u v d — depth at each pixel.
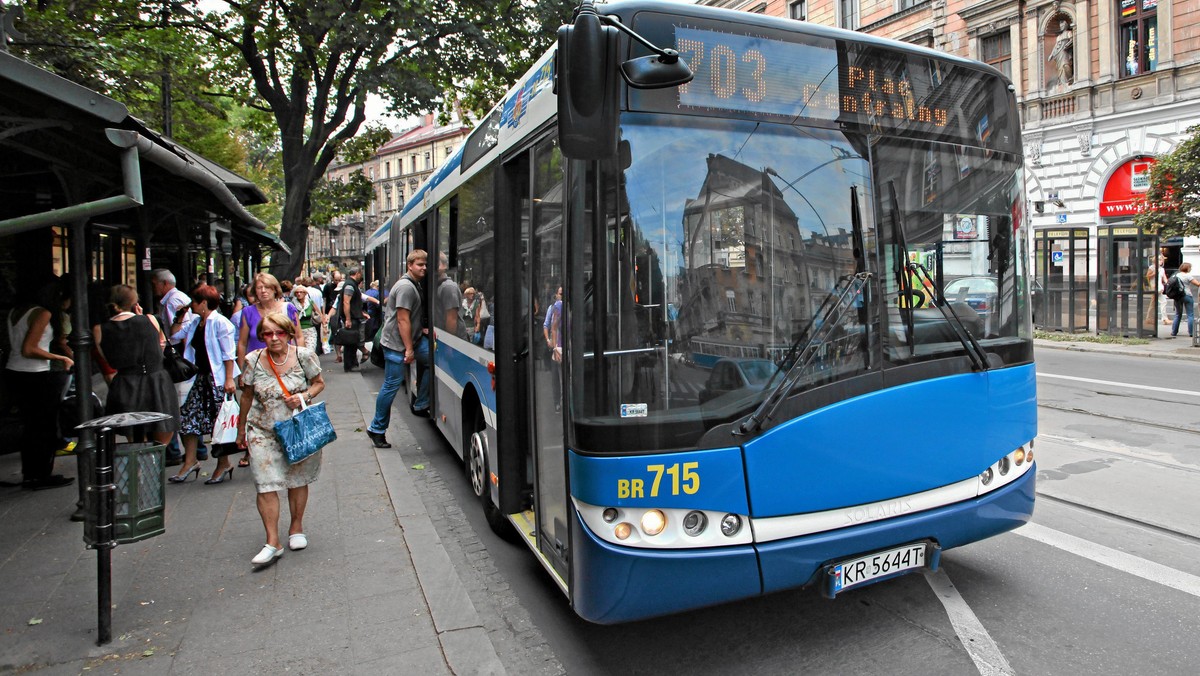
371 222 85.56
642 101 3.20
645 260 3.15
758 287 3.27
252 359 4.90
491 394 5.08
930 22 26.03
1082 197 22.11
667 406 3.12
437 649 3.73
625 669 3.59
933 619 3.94
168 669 3.58
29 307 6.40
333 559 4.91
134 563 4.86
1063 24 22.38
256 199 12.93
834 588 3.29
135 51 10.61
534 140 4.13
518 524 4.57
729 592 3.15
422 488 6.77
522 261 4.68
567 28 3.02
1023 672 3.42
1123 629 3.80
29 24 8.71
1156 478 6.41
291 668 3.58
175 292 7.77
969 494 3.64
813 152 3.44
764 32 3.41
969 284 3.76
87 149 5.07
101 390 10.18
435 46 18.50
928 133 3.71
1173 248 19.81
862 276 3.44
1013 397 3.81
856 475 3.34
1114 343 16.92
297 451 4.78
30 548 5.11
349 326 14.05
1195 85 19.47
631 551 3.07
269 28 18.11
